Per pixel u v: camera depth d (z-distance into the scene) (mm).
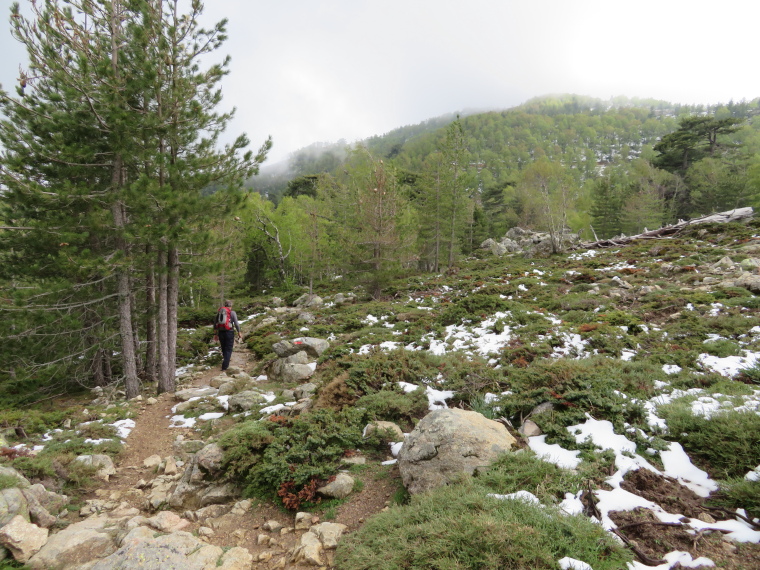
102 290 12008
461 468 4566
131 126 9445
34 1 9062
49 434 7805
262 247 35875
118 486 6141
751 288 10766
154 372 13039
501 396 6652
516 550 3189
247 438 6047
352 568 3580
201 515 5137
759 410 5062
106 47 10664
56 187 9406
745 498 3830
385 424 6414
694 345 7961
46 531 4438
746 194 44438
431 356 9141
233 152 11344
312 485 5039
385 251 21438
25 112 9656
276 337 15570
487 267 26812
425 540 3553
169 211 10078
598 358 7832
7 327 10203
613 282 14562
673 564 3188
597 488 4160
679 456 4715
